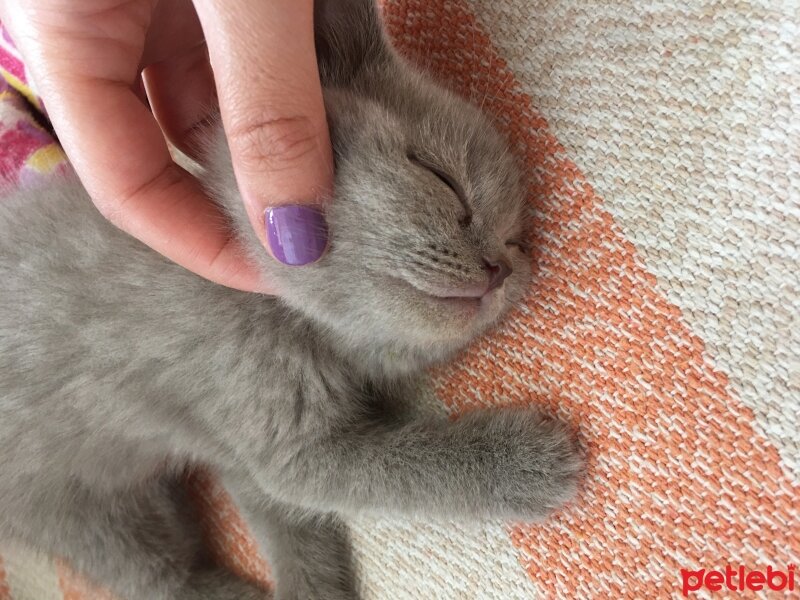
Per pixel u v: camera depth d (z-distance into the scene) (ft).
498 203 0.47
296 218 0.39
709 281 0.40
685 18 0.41
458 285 0.44
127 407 0.56
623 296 0.43
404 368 0.55
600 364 0.44
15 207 0.59
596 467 0.45
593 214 0.45
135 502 0.68
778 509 0.37
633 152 0.43
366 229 0.43
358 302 0.45
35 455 0.60
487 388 0.51
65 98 0.43
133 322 0.53
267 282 0.47
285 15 0.34
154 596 0.67
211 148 0.50
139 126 0.44
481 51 0.50
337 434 0.54
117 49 0.44
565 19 0.46
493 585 0.49
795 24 0.37
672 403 0.41
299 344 0.52
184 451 0.61
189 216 0.46
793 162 0.38
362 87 0.51
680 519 0.41
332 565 0.60
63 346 0.55
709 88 0.40
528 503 0.47
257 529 0.64
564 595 0.46
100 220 0.55
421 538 0.54
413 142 0.46
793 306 0.37
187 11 0.53
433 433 0.52
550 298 0.47
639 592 0.42
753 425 0.38
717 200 0.40
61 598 0.72
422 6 0.54
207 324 0.52
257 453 0.54
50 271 0.55
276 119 0.35
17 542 0.68
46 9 0.41
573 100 0.46
